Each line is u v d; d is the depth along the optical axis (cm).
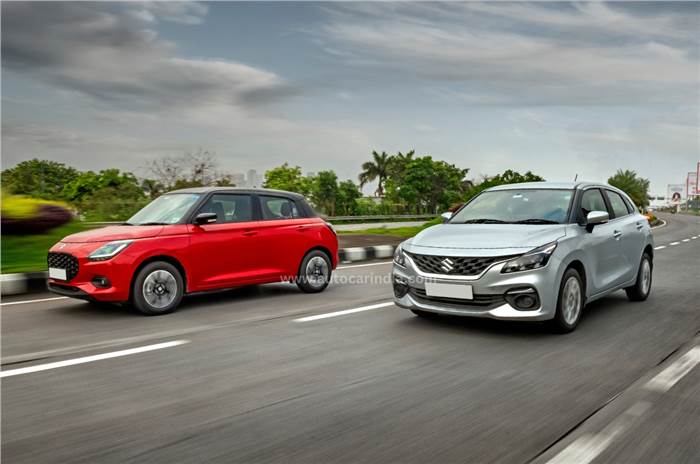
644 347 525
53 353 505
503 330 593
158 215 742
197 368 459
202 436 325
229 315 678
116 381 425
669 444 314
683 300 773
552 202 650
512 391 403
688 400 383
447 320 642
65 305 752
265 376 438
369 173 7300
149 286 675
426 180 5872
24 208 1213
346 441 318
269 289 889
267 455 301
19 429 336
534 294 536
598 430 333
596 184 719
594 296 630
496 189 715
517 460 296
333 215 4684
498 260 540
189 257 705
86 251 656
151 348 522
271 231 791
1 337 568
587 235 618
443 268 560
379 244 1593
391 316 668
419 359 485
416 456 300
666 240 2098
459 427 338
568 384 418
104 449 309
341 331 590
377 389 407
